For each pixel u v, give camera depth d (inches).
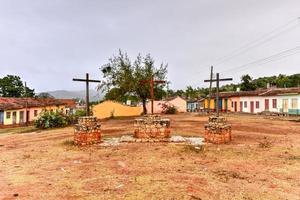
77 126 569.0
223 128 561.9
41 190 290.5
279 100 1626.5
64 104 2274.9
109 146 544.7
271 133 749.9
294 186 300.8
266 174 345.4
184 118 1378.0
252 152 474.3
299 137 669.9
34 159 450.3
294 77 2716.5
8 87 2313.0
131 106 1854.1
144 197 264.2
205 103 2662.4
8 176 348.2
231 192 280.4
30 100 1884.8
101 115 1779.0
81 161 424.5
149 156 446.0
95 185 303.4
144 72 1508.4
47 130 1068.5
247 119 1286.9
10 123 1510.8
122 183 308.2
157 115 619.5
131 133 754.2
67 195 273.9
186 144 546.9
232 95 2149.4
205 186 297.6
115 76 1526.8
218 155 451.8
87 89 601.0
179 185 299.4
